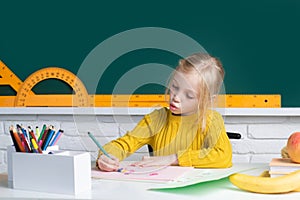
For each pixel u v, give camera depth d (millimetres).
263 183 1072
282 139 2102
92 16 2193
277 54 2078
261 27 2084
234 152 2135
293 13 2066
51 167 1116
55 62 2227
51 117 2242
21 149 1174
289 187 1068
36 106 2240
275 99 2082
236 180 1104
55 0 2219
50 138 1230
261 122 2111
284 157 1397
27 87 2244
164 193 1085
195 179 1204
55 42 2223
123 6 2168
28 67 2248
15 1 2250
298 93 2070
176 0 2129
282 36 2074
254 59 2090
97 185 1173
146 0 2150
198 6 2117
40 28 2234
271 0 2076
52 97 2227
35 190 1139
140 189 1124
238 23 2096
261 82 2088
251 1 2086
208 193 1083
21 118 2268
